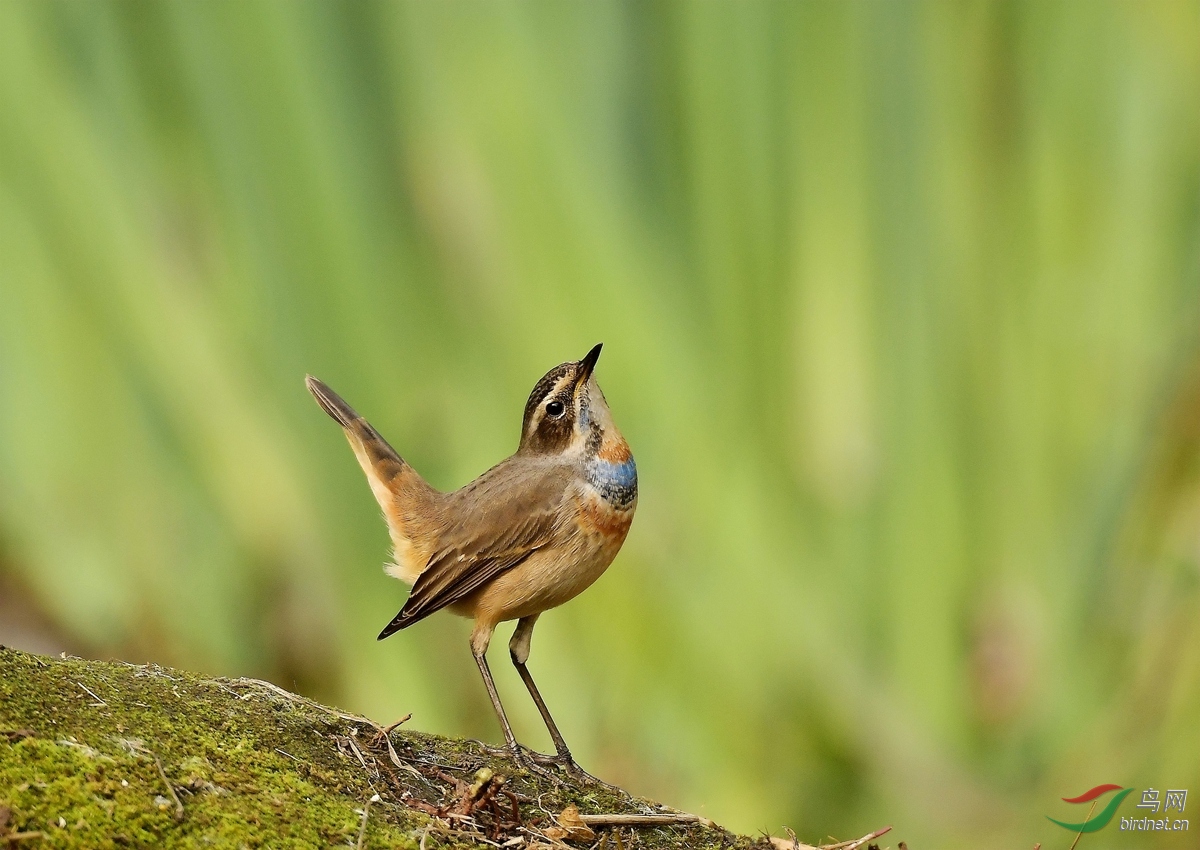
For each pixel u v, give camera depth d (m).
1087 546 12.26
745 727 11.60
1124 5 12.62
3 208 12.47
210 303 12.44
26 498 12.40
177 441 12.37
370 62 12.19
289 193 12.12
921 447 12.14
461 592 9.09
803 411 12.16
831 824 11.56
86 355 12.52
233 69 12.07
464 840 6.35
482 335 12.12
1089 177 12.59
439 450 12.09
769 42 12.03
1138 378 12.41
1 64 12.45
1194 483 12.30
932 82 12.17
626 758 11.52
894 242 12.16
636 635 11.69
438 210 12.30
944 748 11.81
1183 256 12.55
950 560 12.01
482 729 11.73
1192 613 11.92
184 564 12.23
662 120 12.23
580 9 12.06
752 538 11.83
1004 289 12.39
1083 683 12.01
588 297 12.03
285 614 12.00
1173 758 11.68
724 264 12.12
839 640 11.82
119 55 12.44
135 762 5.90
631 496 9.36
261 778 6.20
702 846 7.23
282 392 12.21
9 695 6.10
